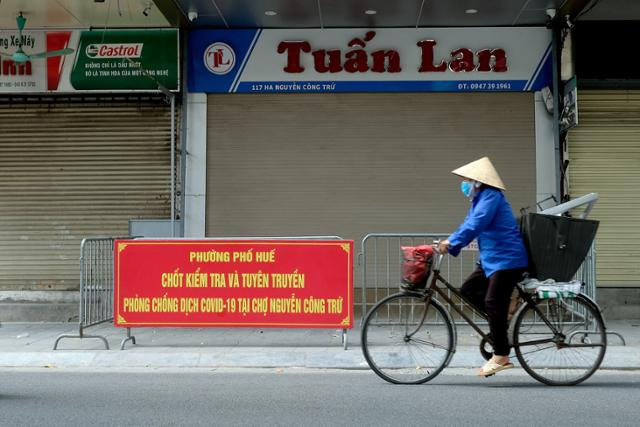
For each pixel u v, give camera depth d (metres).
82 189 10.46
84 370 6.77
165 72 10.30
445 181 10.28
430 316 5.87
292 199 10.36
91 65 10.35
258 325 7.26
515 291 5.91
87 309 7.73
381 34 10.32
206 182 10.40
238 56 10.38
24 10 9.60
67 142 10.48
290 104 10.42
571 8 9.48
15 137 10.52
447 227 10.24
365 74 10.30
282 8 9.52
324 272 7.25
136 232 10.26
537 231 5.58
